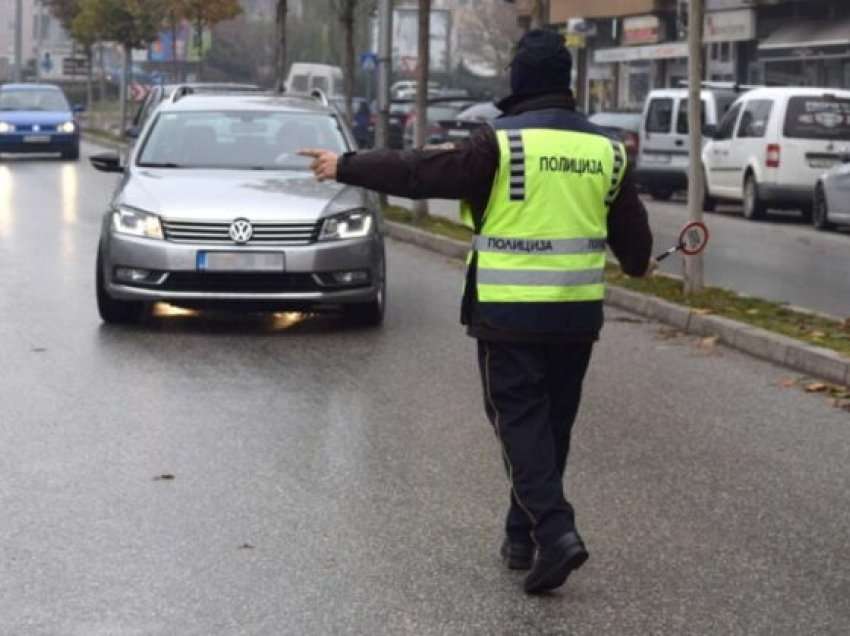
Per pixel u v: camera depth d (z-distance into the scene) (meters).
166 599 6.04
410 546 6.77
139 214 12.15
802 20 36.31
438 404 9.78
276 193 12.38
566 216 6.10
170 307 13.67
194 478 7.84
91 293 14.44
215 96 14.58
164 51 60.06
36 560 6.49
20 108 39.34
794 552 6.84
